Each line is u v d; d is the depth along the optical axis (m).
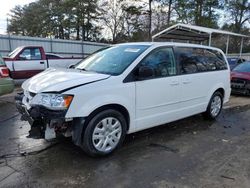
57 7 42.97
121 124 3.93
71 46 23.56
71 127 3.54
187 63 5.03
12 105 7.07
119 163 3.62
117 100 3.78
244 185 3.14
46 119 3.43
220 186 3.10
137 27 38.66
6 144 4.22
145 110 4.23
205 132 5.11
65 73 4.01
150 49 4.37
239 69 10.30
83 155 3.84
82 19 41.34
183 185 3.10
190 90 5.05
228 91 6.29
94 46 25.31
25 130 4.96
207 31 15.93
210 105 5.76
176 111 4.81
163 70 4.52
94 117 3.61
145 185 3.07
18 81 11.34
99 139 3.71
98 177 3.23
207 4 32.06
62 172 3.33
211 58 5.78
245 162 3.76
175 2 32.25
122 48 4.71
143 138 4.64
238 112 6.99
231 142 4.58
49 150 3.99
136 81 4.03
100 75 3.83
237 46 33.00
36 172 3.32
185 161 3.74
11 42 19.83
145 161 3.71
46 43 21.77
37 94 3.53
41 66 11.71
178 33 18.44
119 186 3.04
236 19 34.97
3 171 3.33
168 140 4.59
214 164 3.67
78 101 3.42
